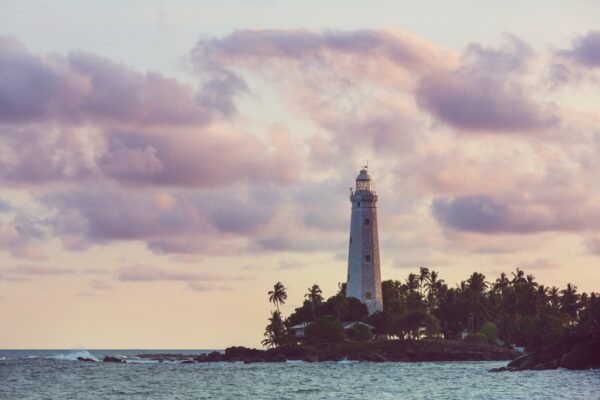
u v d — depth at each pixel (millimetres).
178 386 188500
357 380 194375
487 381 183625
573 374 197375
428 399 150875
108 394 170875
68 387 189375
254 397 159875
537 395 152375
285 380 198625
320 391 169000
